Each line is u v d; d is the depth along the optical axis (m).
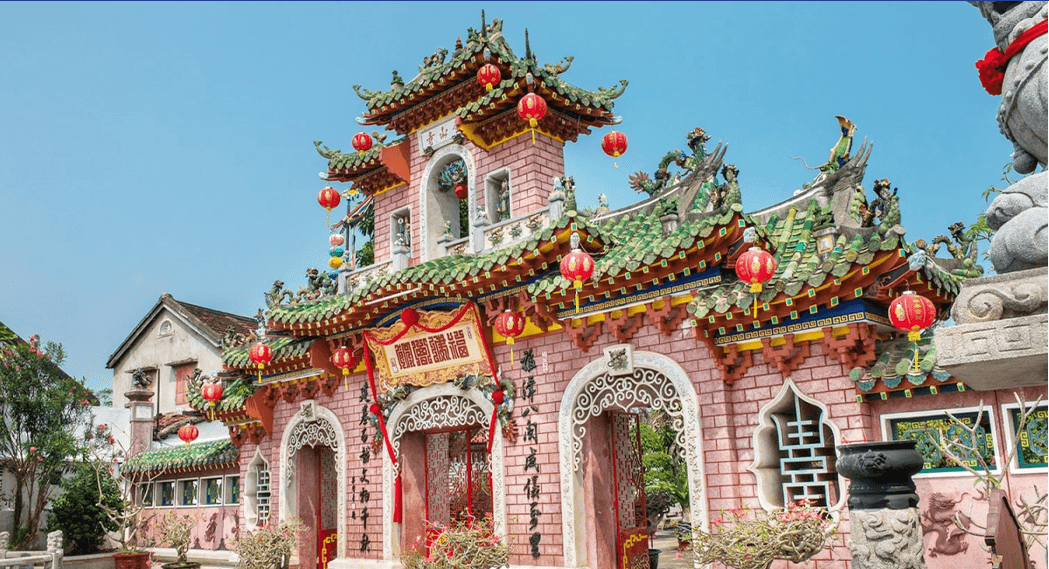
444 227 21.12
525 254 15.70
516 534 16.97
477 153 19.98
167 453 31.08
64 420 27.67
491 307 17.38
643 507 17.86
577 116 19.72
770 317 13.41
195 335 38.88
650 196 17.22
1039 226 6.82
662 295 14.92
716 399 14.34
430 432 20.44
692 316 14.18
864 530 8.80
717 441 14.22
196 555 28.56
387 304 18.58
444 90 20.19
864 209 14.32
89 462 28.62
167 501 31.39
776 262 14.37
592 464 16.30
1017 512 11.43
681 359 14.88
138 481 31.91
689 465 14.48
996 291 6.76
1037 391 11.52
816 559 13.08
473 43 19.05
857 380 12.68
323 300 21.28
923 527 12.34
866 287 12.53
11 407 26.80
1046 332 6.46
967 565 11.82
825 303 12.88
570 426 16.38
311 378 22.22
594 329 16.23
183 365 39.25
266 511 24.34
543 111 17.41
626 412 17.86
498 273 16.34
